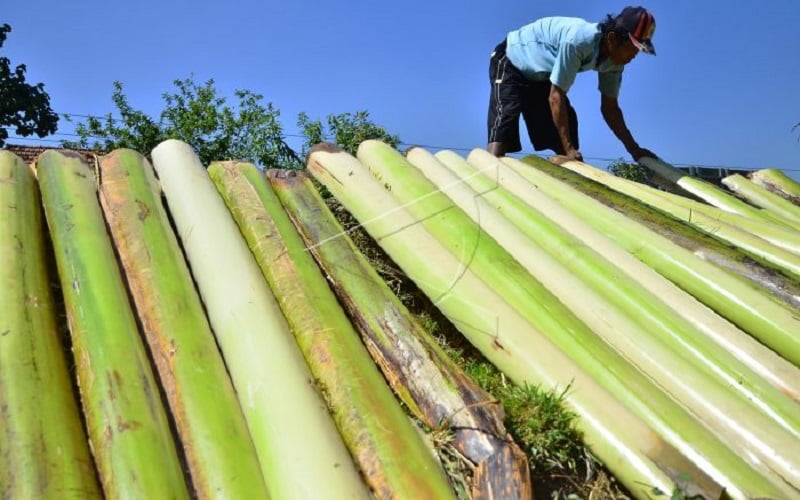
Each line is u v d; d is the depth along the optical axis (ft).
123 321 7.08
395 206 10.07
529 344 7.66
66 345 7.11
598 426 6.79
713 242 10.50
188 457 6.00
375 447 6.12
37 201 9.18
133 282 7.85
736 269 10.00
